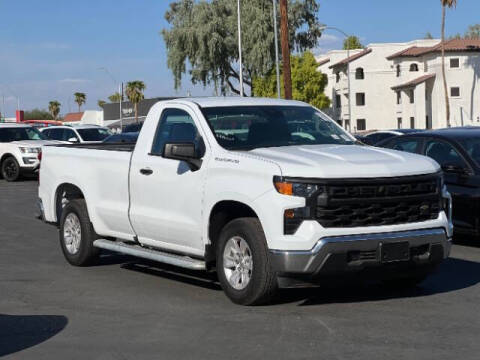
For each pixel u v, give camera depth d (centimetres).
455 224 1056
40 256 1059
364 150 748
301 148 753
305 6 5866
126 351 582
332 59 8719
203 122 786
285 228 670
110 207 897
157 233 827
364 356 554
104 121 10338
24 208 1731
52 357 571
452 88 7138
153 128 850
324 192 665
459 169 1051
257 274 691
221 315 689
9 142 2628
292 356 558
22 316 705
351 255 671
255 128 791
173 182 795
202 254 773
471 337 602
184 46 5925
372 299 745
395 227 684
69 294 801
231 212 757
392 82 8106
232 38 5784
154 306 734
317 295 766
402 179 691
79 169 955
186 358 560
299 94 8069
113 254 1062
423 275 751
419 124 7369
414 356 552
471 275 868
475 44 7131
